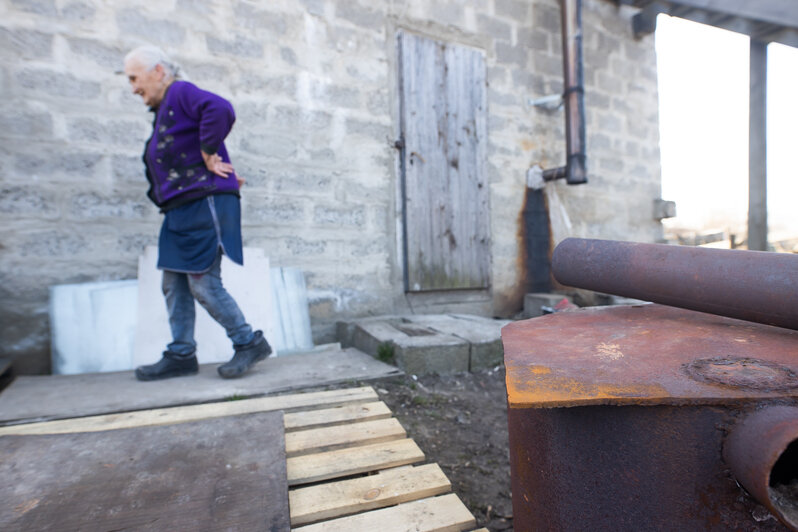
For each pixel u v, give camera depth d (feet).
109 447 5.48
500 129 15.93
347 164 13.25
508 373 2.67
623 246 4.19
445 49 14.85
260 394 7.89
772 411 2.13
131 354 10.00
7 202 9.72
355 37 13.41
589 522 2.82
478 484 6.02
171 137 7.57
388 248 13.88
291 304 11.96
